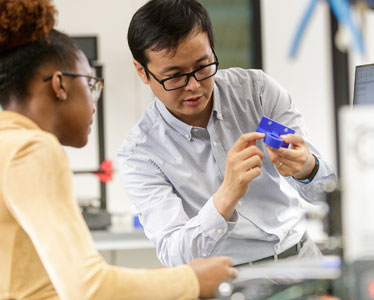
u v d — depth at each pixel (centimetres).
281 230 191
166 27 162
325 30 488
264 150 189
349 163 89
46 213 107
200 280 117
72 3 438
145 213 189
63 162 111
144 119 194
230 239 190
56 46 124
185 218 182
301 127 193
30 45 122
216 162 190
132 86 443
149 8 166
